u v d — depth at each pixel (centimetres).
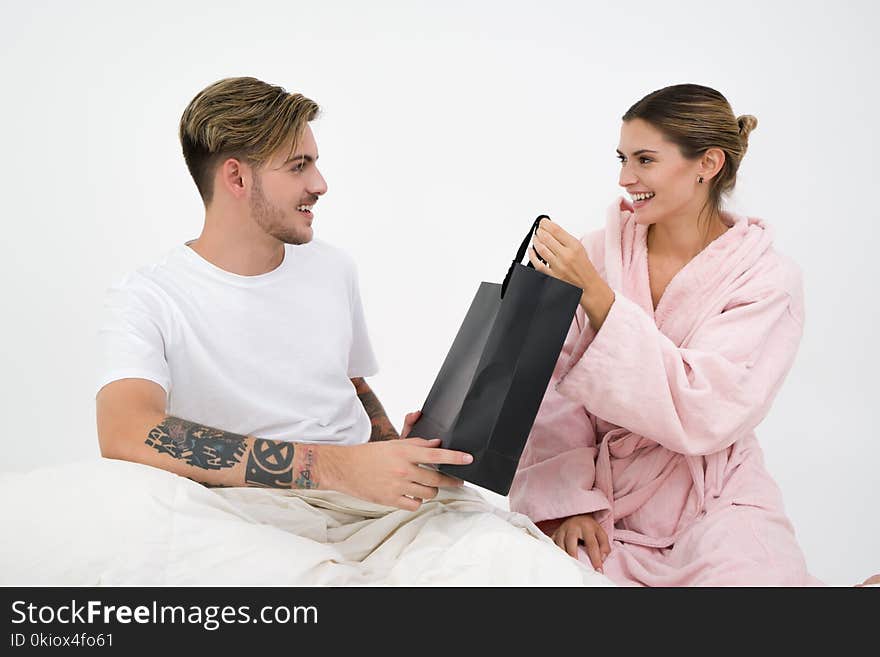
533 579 139
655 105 183
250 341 176
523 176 325
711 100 183
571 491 192
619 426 195
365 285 325
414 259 326
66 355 313
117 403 156
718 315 186
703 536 180
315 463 152
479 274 325
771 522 181
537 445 201
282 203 170
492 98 325
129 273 174
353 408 190
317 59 327
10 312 317
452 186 327
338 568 137
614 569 185
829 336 312
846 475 280
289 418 177
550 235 169
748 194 315
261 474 152
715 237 194
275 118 167
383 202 327
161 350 168
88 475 137
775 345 187
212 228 175
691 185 185
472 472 150
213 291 175
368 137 327
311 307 184
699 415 177
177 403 174
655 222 190
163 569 131
